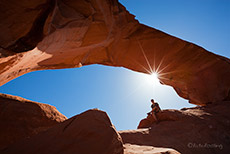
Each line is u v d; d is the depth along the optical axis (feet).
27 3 7.68
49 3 9.43
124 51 29.55
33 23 8.75
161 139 13.73
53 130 5.62
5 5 7.02
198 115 19.97
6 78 15.57
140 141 13.06
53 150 4.55
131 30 24.77
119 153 4.84
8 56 8.62
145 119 22.18
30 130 8.25
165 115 19.27
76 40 16.11
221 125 17.72
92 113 5.89
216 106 24.97
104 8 15.74
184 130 15.80
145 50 29.40
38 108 10.11
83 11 13.69
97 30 17.34
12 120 8.15
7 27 7.54
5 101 9.15
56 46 13.78
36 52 11.91
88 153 4.37
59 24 11.28
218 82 32.04
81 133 4.95
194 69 34.04
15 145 5.14
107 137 4.80
